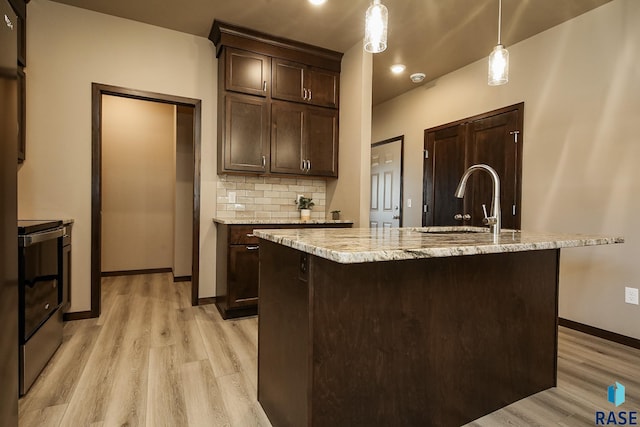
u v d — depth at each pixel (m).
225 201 3.51
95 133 2.96
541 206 3.14
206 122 3.41
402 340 1.46
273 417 1.57
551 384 1.95
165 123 5.04
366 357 1.38
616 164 2.64
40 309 2.01
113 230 4.77
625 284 2.60
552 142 3.06
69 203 2.89
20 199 2.75
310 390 1.26
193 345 2.44
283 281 1.49
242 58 3.27
